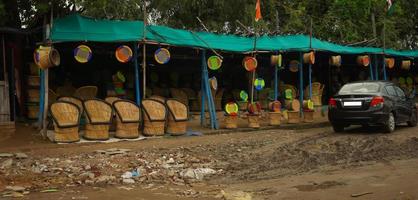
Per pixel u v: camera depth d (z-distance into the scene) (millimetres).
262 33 19812
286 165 10586
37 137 13758
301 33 21797
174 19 23969
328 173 9602
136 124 14133
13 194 7969
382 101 14711
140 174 9695
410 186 8039
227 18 24172
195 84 21625
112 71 19172
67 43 16094
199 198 7805
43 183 8875
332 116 15281
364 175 9203
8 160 10617
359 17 28312
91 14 17547
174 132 14891
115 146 12727
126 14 19172
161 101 14773
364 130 15961
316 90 23297
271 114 17703
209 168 10258
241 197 7754
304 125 18219
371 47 23484
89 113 13484
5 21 15305
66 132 13094
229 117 16578
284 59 22359
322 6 29547
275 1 26969
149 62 19812
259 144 13344
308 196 7750
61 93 17500
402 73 29781
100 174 9617
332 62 20297
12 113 15539
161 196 7938
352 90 15422
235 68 22750
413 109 16781
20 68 16406
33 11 16250
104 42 14805
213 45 16938
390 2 25531
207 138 14453
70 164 10422
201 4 23984
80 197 7820
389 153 11570
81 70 18562
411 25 31125
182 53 19578
